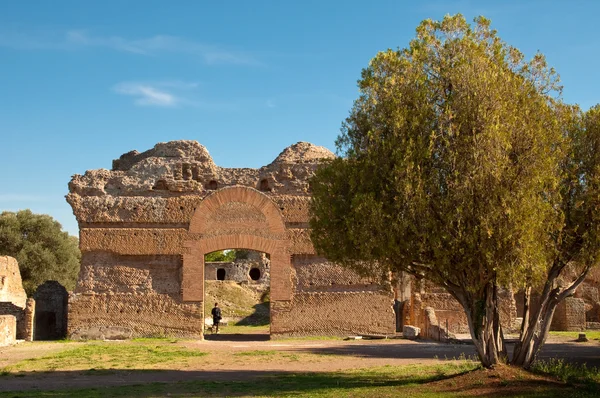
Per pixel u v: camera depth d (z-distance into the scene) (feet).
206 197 126.52
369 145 69.46
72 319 122.62
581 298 158.40
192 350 104.37
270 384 69.46
